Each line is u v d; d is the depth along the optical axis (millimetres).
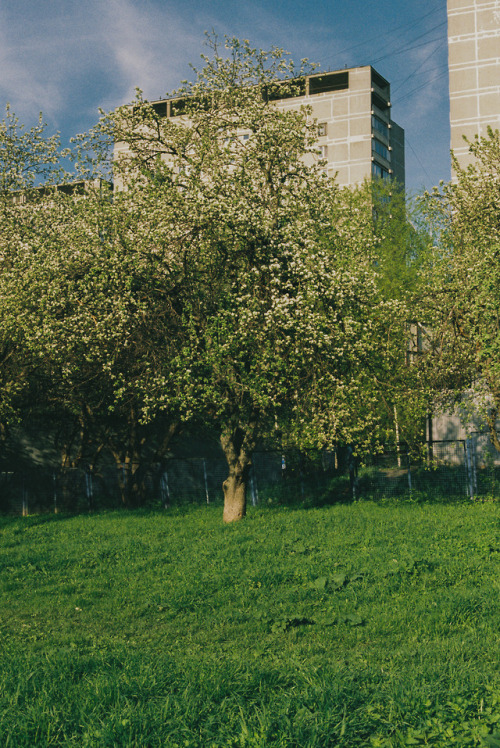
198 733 5344
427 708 5656
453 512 21344
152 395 22609
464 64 56906
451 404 25234
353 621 9867
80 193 26062
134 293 21781
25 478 32375
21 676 6652
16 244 25406
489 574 12305
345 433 21891
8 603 12562
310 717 5398
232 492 23266
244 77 26000
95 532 22250
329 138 79188
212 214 20516
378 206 36500
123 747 5004
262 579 12672
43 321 21391
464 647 8070
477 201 23828
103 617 11188
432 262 26062
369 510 23031
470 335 22094
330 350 21109
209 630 10008
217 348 20500
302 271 20500
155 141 25781
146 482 30984
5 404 26750
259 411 23188
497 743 4895
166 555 15938
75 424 35000
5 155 29406
